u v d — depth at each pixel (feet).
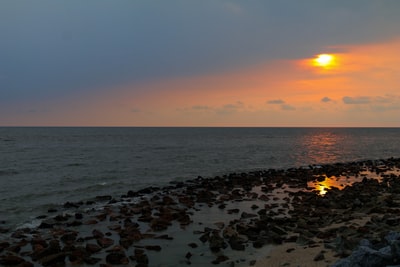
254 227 50.93
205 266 39.58
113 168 138.82
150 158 179.22
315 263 35.99
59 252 43.27
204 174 127.13
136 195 85.20
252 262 39.24
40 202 77.92
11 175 118.32
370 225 47.50
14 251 45.09
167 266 39.93
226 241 47.29
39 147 256.93
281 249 42.68
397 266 26.35
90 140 372.99
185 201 75.31
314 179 109.29
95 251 44.50
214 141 367.45
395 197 70.90
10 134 533.55
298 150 245.65
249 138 447.42
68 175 119.24
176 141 364.17
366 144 324.80
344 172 126.31
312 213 59.88
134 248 45.65
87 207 72.95
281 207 68.49
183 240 48.88
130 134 588.50
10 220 62.54
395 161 167.22
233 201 75.87
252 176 115.75
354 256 29.35
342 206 64.85
